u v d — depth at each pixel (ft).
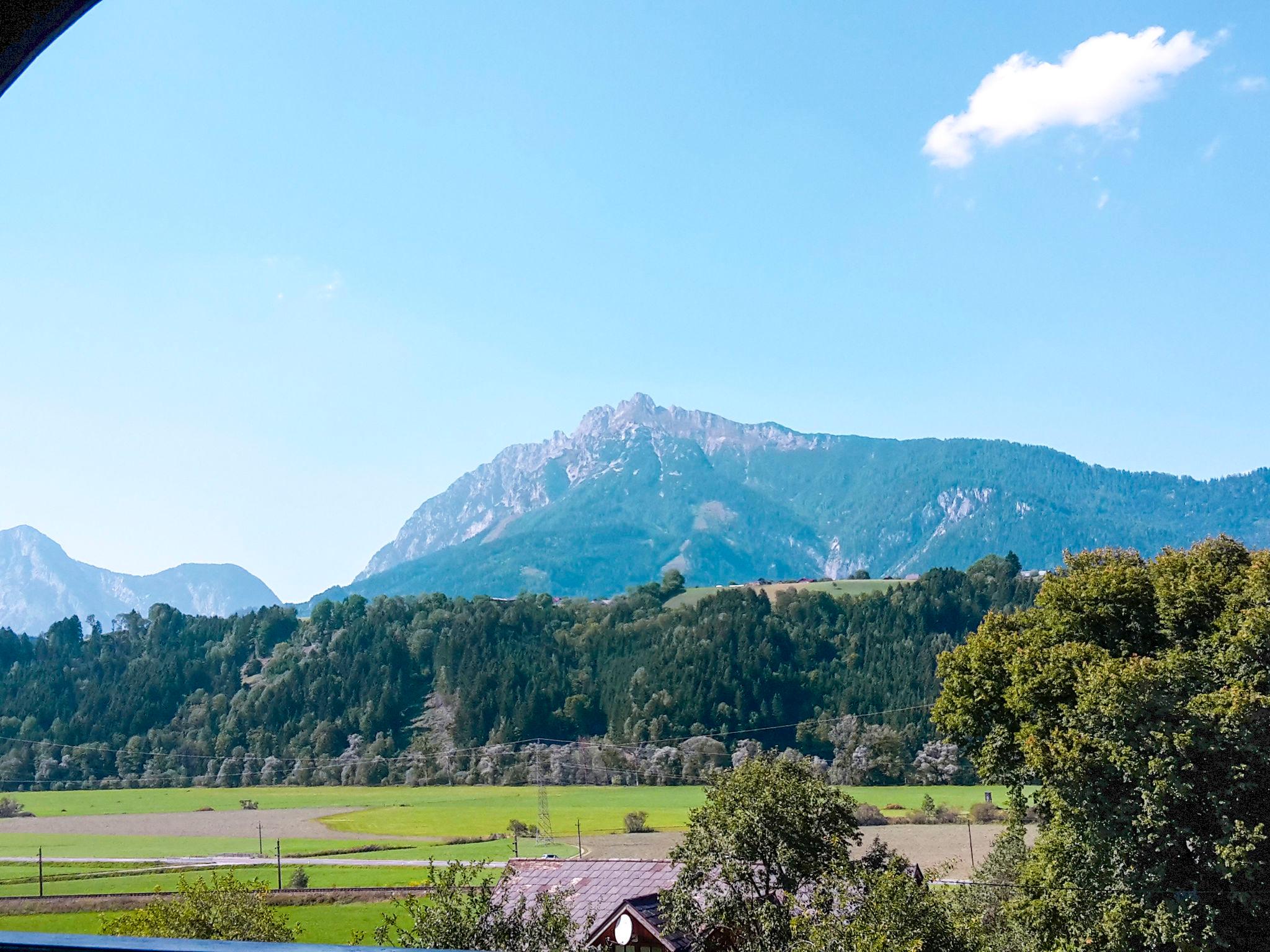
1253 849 89.86
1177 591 115.65
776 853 103.55
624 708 543.39
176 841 375.86
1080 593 123.34
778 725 512.22
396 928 77.20
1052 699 115.14
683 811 393.09
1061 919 107.34
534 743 542.98
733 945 103.04
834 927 79.56
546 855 313.73
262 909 103.09
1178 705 100.17
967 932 82.43
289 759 558.15
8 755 553.23
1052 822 109.70
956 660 130.31
